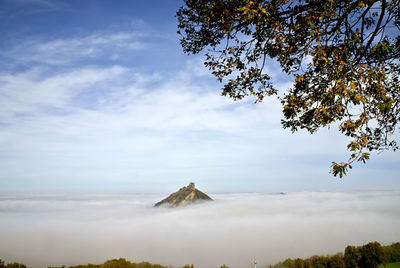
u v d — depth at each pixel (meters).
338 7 5.91
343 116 5.77
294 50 6.31
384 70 6.10
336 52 6.07
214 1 5.84
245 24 6.29
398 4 6.31
